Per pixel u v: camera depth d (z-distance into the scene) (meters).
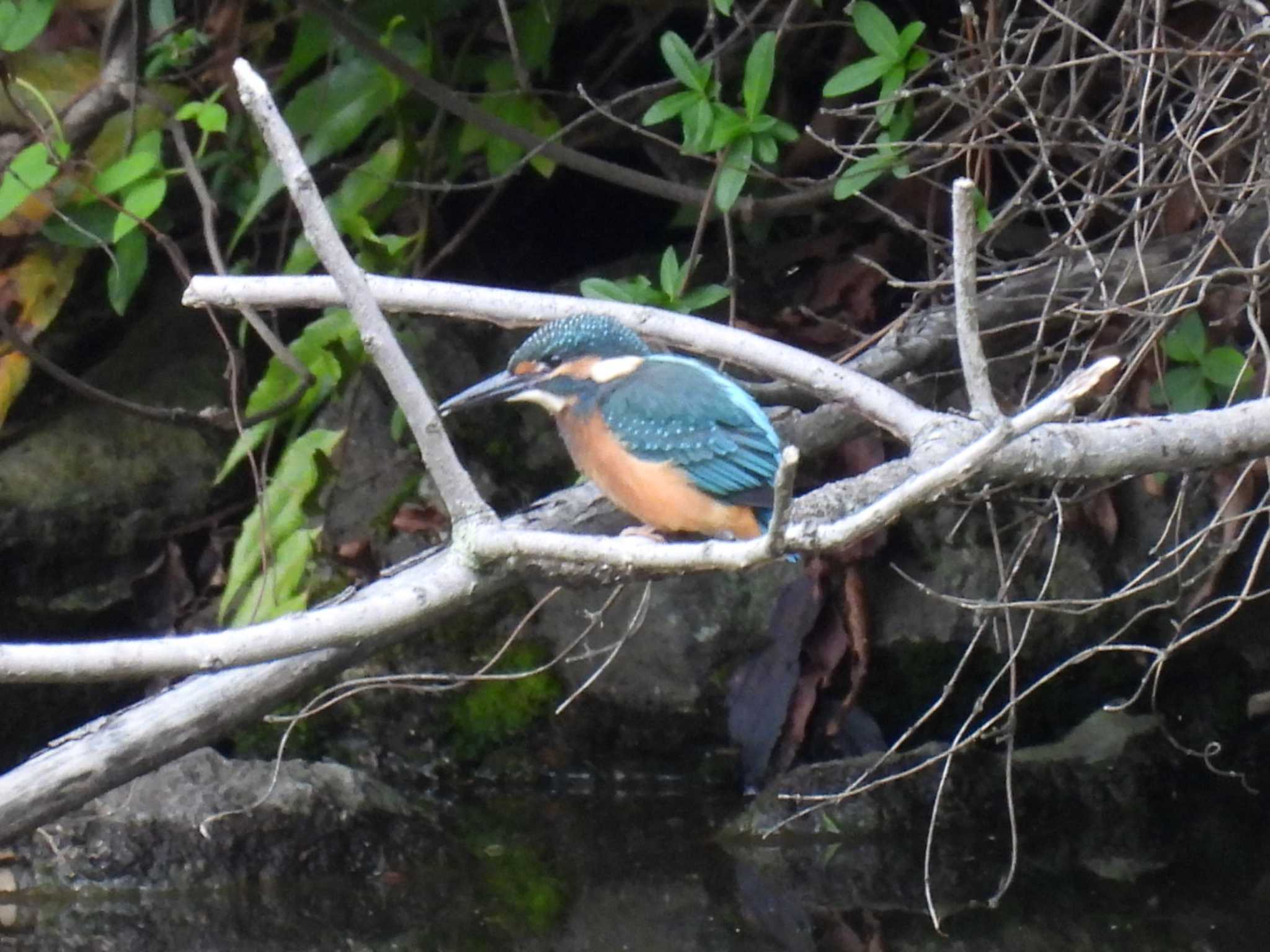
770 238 12.22
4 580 11.02
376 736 11.26
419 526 11.09
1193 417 6.25
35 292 10.63
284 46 11.52
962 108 10.38
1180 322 9.12
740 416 7.31
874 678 10.89
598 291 9.28
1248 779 10.66
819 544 4.73
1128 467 6.12
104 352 11.95
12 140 10.34
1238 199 8.29
